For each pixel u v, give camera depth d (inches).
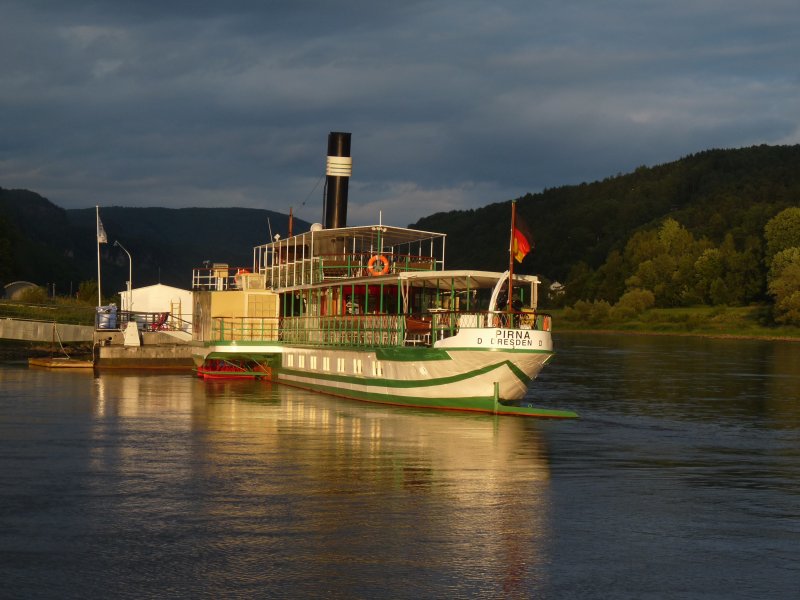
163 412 1768.0
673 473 1207.6
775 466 1270.9
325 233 2122.3
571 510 986.1
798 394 2281.0
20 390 2218.3
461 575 768.9
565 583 754.8
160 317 3543.3
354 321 1956.2
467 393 1708.9
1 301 4653.1
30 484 1088.2
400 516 946.7
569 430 1569.9
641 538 882.8
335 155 2460.6
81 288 5251.0
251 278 2493.8
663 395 2252.7
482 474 1166.3
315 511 963.3
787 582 762.2
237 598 713.0
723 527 925.8
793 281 6043.3
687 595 732.0
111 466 1200.8
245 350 2346.2
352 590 732.0
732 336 6220.5
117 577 757.3
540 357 1649.9
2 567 780.6
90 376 2672.2
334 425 1572.3
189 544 844.6
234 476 1135.6
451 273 1705.2
